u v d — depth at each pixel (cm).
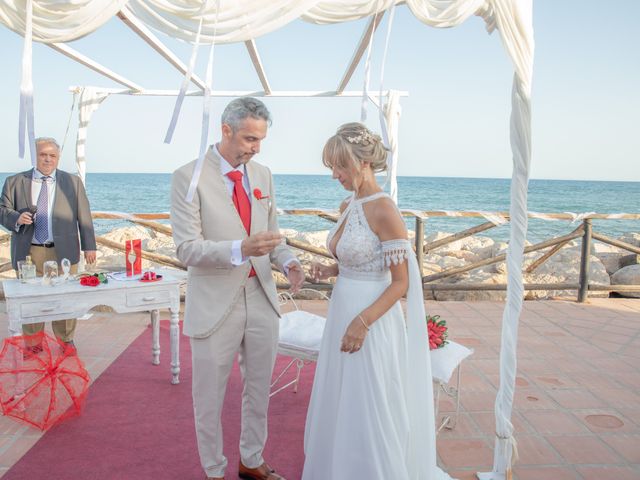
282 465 267
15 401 311
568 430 311
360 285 214
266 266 240
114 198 4322
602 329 524
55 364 313
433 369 276
